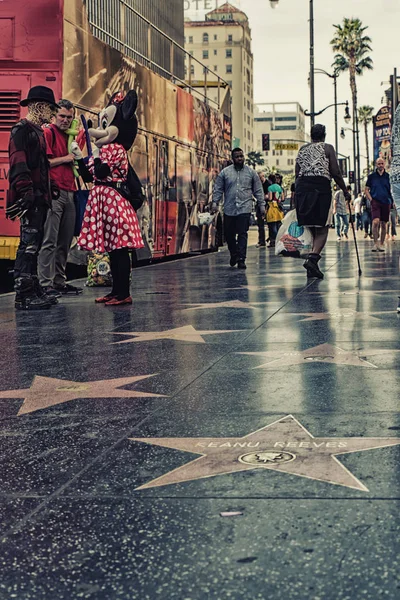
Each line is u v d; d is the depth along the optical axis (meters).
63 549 2.42
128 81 13.88
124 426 3.87
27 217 8.53
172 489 2.93
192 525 2.57
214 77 22.88
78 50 11.62
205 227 20.48
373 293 9.45
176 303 8.95
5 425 3.97
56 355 5.84
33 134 8.45
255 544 2.40
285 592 2.09
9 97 11.07
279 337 6.39
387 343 5.99
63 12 11.04
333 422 3.81
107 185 8.61
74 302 9.27
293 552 2.33
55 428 3.88
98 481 3.06
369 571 2.19
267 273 13.12
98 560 2.33
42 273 9.59
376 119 47.38
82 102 11.73
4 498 2.91
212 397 4.41
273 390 4.53
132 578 2.21
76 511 2.74
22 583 2.21
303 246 12.75
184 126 18.03
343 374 4.93
